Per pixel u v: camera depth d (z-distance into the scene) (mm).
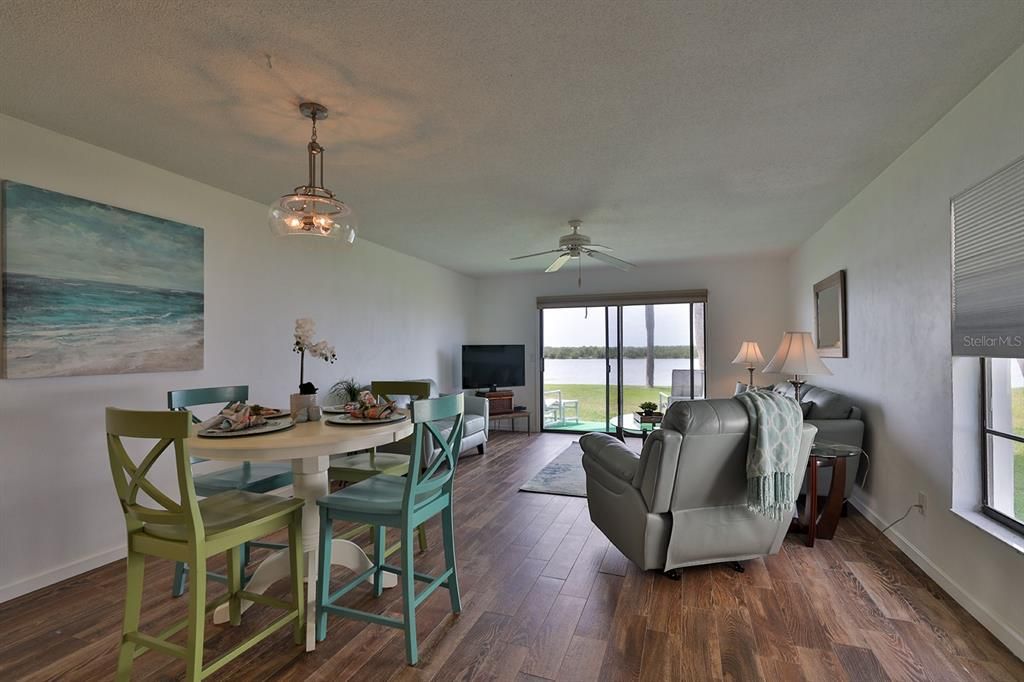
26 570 2406
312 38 1770
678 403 2355
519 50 1848
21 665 1846
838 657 1871
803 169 3090
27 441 2420
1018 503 2092
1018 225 1856
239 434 1969
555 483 4371
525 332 7387
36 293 2430
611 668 1816
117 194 2795
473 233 4730
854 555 2809
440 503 2150
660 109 2312
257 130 2506
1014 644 1875
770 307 6297
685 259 6203
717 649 1926
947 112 2346
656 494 2334
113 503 2768
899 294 2910
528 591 2406
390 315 5453
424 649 1940
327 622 2139
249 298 3648
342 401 4570
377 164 2979
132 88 2107
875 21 1686
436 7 1605
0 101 2213
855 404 3658
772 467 2338
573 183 3330
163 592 2400
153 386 2990
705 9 1621
